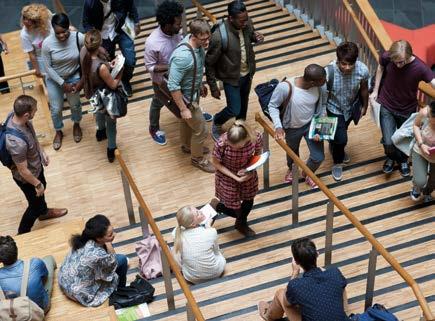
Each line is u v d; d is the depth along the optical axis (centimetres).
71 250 609
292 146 730
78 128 852
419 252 667
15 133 642
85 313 590
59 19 733
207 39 687
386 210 725
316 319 482
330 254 657
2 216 774
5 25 1310
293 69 945
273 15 1070
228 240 707
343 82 697
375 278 639
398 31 1169
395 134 703
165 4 717
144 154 832
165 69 740
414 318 593
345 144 741
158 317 618
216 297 636
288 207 746
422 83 736
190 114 726
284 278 653
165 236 725
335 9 953
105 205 774
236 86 768
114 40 852
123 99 750
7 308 537
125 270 631
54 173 816
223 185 660
